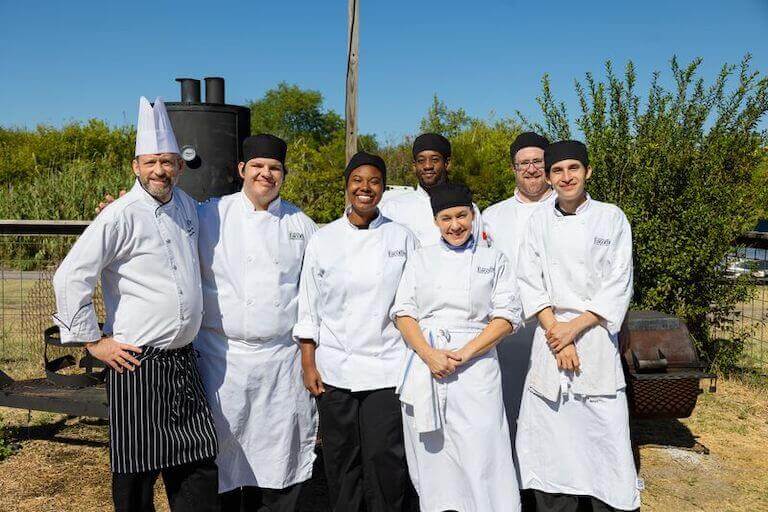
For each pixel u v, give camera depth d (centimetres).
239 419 368
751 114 682
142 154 327
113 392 328
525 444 394
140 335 327
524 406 396
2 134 2833
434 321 362
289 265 373
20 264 1088
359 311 363
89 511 415
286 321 372
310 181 1392
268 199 366
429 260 364
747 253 707
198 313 341
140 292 328
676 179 693
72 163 1967
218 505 352
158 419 327
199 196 527
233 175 535
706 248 675
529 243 393
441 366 346
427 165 439
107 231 319
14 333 795
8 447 500
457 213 357
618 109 714
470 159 1688
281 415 375
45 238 1104
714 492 460
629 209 689
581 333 374
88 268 318
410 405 361
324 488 456
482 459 353
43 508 417
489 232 445
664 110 707
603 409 373
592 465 377
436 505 365
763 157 696
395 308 361
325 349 368
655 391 478
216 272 364
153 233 328
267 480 375
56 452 503
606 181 714
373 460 365
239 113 536
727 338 803
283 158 368
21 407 474
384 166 368
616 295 370
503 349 433
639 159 702
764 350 805
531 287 390
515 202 447
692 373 479
